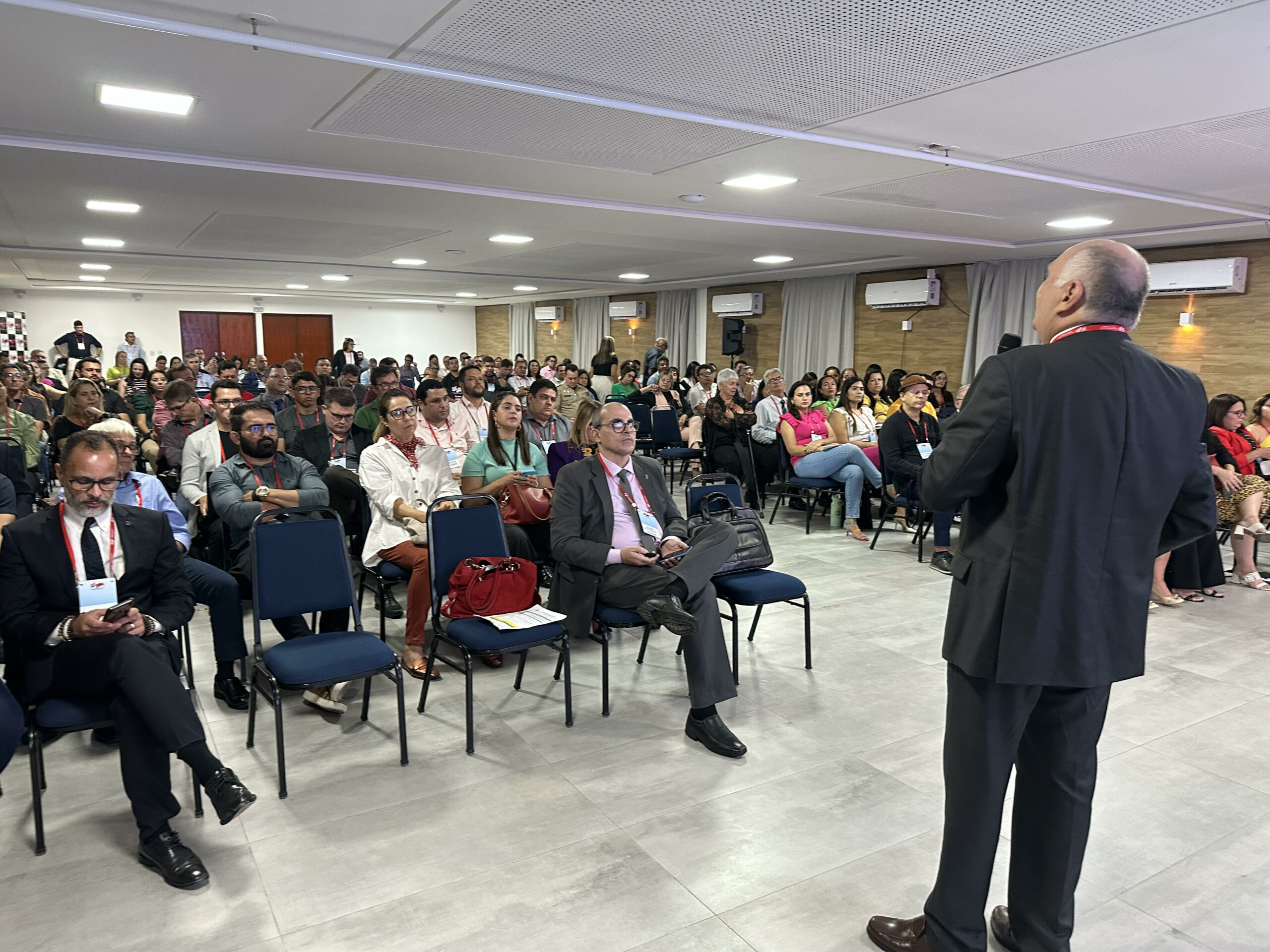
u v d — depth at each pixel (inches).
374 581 153.6
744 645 156.3
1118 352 59.2
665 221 281.3
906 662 147.9
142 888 83.4
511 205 251.6
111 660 85.7
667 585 114.3
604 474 131.2
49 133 173.2
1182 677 141.8
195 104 150.7
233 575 148.6
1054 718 63.9
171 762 110.3
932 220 277.7
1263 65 123.0
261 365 506.0
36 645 89.7
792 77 132.9
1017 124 159.2
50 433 245.8
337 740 116.1
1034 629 59.3
